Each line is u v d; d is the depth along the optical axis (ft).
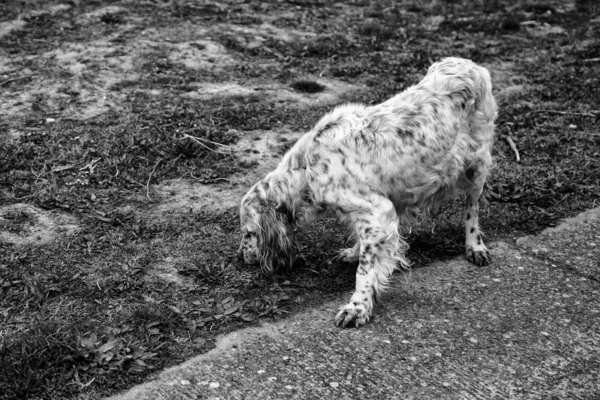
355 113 11.27
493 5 25.05
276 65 17.71
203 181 13.33
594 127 15.43
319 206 11.21
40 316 10.53
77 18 19.56
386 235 10.83
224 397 9.61
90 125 14.64
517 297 11.13
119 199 12.80
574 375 9.99
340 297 11.09
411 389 9.77
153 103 15.48
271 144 14.47
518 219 12.64
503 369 10.04
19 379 9.61
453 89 11.32
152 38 18.45
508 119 15.65
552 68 18.49
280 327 10.55
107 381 9.72
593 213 12.90
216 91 16.20
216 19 20.67
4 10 19.81
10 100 15.31
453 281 11.39
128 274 11.23
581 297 11.16
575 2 25.98
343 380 9.84
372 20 22.27
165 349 10.13
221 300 10.87
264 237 11.22
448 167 11.27
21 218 12.20
